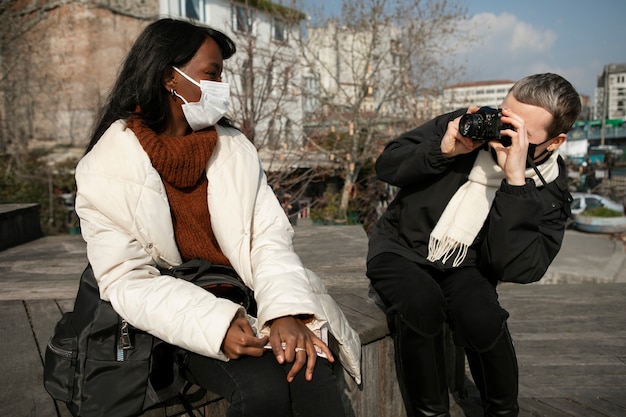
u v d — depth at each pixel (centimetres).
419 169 179
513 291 409
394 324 179
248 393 116
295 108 1042
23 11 1473
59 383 129
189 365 131
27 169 1270
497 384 172
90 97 1518
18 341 199
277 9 985
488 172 175
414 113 1125
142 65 138
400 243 194
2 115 1425
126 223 132
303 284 134
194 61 140
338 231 450
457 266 180
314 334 128
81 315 132
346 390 176
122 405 124
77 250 394
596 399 241
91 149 141
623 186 2123
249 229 147
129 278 129
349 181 1109
